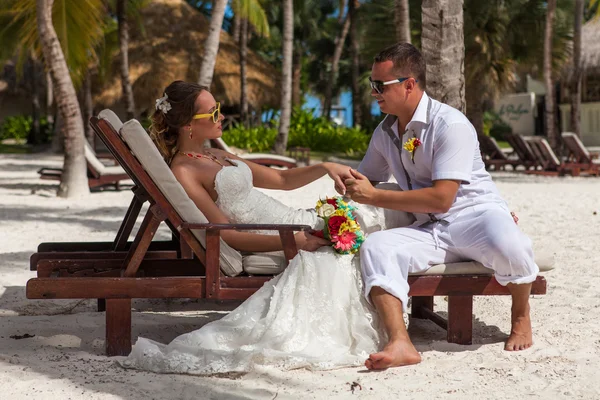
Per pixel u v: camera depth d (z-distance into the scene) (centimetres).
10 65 3616
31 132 3459
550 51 2100
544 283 385
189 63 2467
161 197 369
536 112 4247
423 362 359
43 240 752
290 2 2227
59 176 1302
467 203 387
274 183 434
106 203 1124
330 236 378
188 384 327
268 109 2881
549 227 848
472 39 2208
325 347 359
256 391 316
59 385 322
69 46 1404
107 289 367
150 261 426
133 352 354
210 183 391
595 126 3438
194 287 372
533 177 1708
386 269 364
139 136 354
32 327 427
